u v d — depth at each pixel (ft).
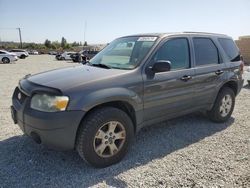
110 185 10.61
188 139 15.46
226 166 12.26
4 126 16.94
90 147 11.30
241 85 19.77
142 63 13.19
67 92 10.72
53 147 10.94
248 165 12.41
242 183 10.87
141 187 10.50
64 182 10.73
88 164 11.82
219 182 10.92
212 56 17.22
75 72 13.00
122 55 14.56
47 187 10.36
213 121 18.40
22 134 15.57
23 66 74.33
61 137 10.71
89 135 11.19
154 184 10.71
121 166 12.11
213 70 16.74
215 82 16.98
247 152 13.82
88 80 11.55
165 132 16.52
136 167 12.05
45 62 100.17
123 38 16.60
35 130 10.94
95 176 11.23
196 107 16.26
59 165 12.07
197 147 14.35
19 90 12.60
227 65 18.02
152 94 13.28
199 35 16.70
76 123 10.79
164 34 14.93
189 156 13.24
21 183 10.58
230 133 16.58
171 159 12.88
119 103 12.51
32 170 11.59
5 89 30.73
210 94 16.87
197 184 10.75
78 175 11.27
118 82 12.04
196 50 16.07
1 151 13.30
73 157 12.83
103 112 11.48
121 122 12.12
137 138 15.47
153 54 13.64
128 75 12.48
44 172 11.45
